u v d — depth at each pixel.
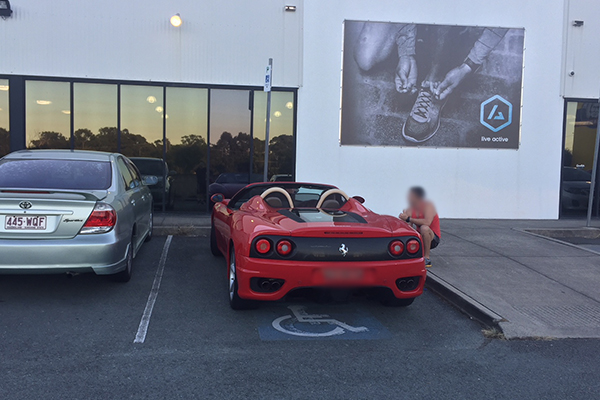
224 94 10.62
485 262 7.16
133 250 6.07
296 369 3.72
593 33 11.38
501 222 10.91
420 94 10.97
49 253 4.64
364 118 10.87
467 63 11.03
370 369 3.77
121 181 5.89
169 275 6.31
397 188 11.05
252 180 10.81
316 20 10.66
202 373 3.60
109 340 4.16
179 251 7.70
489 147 11.23
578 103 11.56
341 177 10.92
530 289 5.96
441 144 11.09
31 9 9.88
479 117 11.16
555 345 4.40
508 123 11.26
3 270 4.57
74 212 4.78
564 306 5.41
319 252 4.38
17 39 9.88
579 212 11.67
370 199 11.01
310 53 10.68
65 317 4.66
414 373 3.73
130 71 10.27
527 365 3.95
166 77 10.38
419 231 6.58
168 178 10.61
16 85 9.95
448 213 11.25
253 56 10.57
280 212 5.16
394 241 4.55
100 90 10.27
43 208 4.70
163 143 10.53
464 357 4.07
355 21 10.70
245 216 4.99
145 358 3.82
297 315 5.01
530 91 11.29
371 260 4.46
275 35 10.60
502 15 11.09
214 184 10.72
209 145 10.64
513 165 11.35
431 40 10.91
